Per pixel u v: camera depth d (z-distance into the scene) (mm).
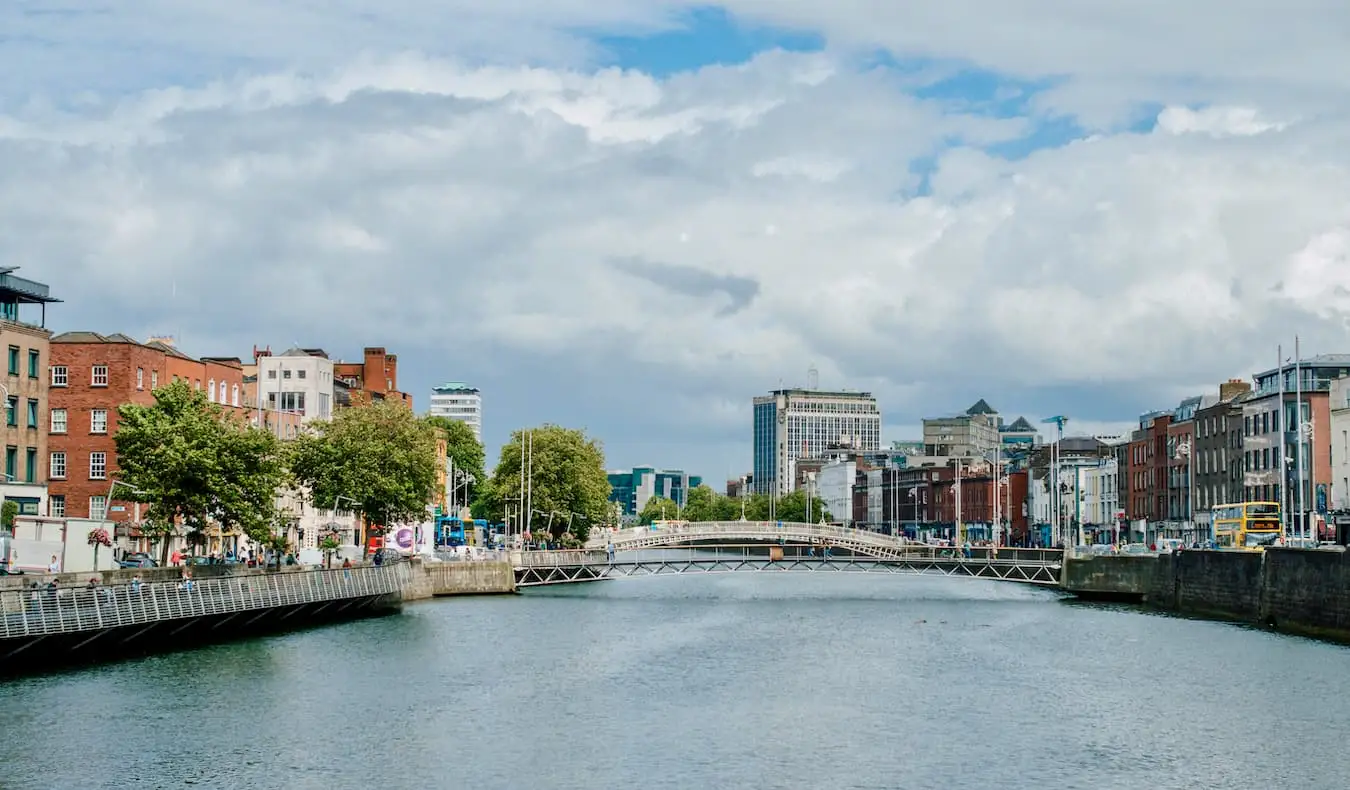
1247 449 180000
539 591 165000
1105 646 102562
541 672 85625
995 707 73875
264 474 108062
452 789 54406
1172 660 93188
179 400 105562
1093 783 56562
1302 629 110062
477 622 117938
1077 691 79562
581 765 58719
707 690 79312
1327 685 81500
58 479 124375
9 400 109000
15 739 60250
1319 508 162750
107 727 63125
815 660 93688
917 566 183500
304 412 184750
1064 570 163750
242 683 76312
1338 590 104125
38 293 119250
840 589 180125
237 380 151000
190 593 89312
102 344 125250
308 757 58969
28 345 111625
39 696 69500
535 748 61938
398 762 58594
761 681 83188
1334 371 176500
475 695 75750
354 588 119750
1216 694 78250
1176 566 139625
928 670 88625
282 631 104688
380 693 75312
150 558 111750
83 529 95750
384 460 137375
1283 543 133250
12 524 91625
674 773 57531
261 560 137625
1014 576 177500
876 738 65125
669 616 129000
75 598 76562
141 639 88438
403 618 120000
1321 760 60938
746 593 168125
